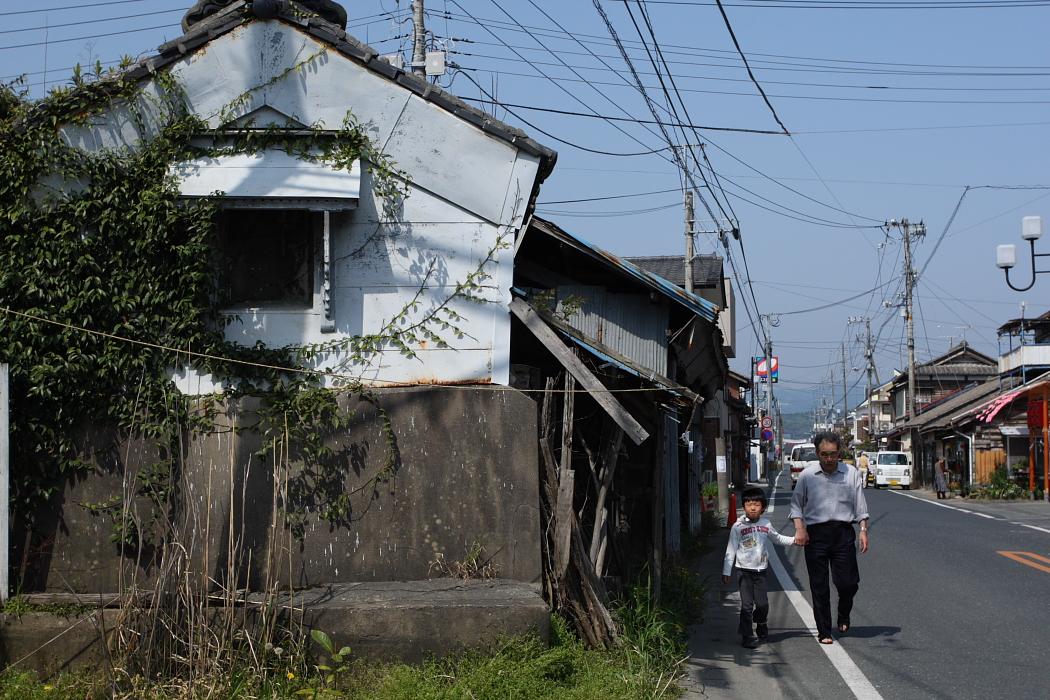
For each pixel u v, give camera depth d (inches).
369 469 307.9
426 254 319.3
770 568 590.9
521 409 312.5
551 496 314.0
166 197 304.5
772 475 2321.6
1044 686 288.0
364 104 315.9
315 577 301.7
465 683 246.2
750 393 2198.6
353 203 309.9
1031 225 818.8
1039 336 1831.9
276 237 322.7
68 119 304.2
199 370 307.6
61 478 299.7
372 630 267.0
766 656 334.3
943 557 607.5
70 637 262.8
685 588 433.7
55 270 300.8
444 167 318.3
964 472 1672.0
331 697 245.9
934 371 2714.1
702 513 908.0
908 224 1939.0
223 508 299.1
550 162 323.6
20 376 294.8
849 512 360.2
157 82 307.7
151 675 253.4
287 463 292.8
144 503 299.9
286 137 312.7
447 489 308.7
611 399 305.6
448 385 315.9
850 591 362.6
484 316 318.7
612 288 463.5
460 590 285.9
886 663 320.5
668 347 466.6
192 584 278.4
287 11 311.9
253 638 259.0
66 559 297.6
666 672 294.8
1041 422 1341.0
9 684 249.1
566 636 289.4
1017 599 443.5
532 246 440.5
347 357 315.0
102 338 302.0
